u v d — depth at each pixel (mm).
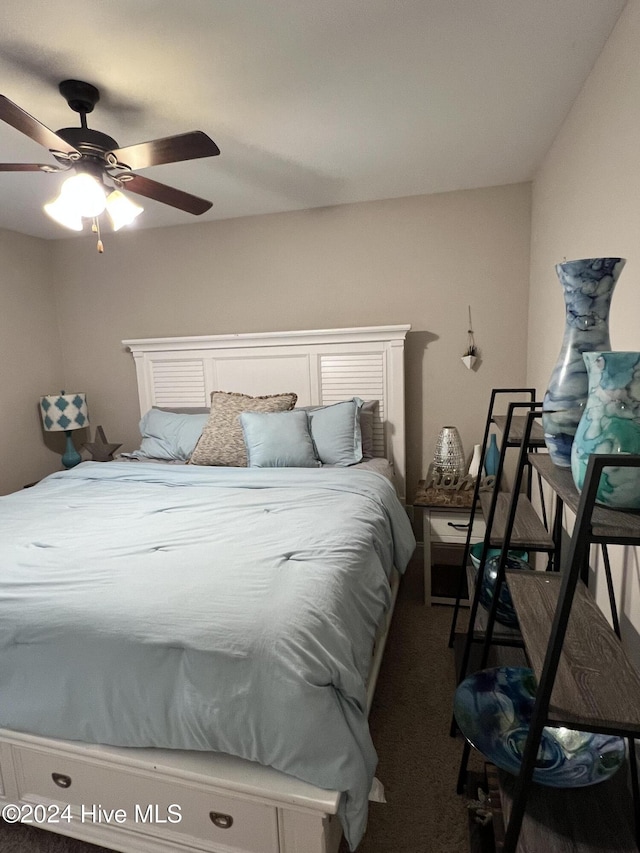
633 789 984
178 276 3582
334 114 2021
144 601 1312
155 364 3582
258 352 3352
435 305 3135
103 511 2123
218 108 1947
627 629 1319
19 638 1298
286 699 1118
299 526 1821
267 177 2693
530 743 765
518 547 1369
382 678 2135
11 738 1344
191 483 2541
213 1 1354
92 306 3807
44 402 3535
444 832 1436
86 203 1739
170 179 2689
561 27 1510
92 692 1243
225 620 1229
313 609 1282
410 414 3277
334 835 1277
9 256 3471
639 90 1296
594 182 1697
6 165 1774
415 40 1560
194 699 1168
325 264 3279
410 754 1725
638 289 1306
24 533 1867
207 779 1174
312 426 2871
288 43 1556
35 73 1672
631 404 806
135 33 1480
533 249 2846
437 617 2631
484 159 2539
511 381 3086
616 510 788
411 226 3096
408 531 2398
